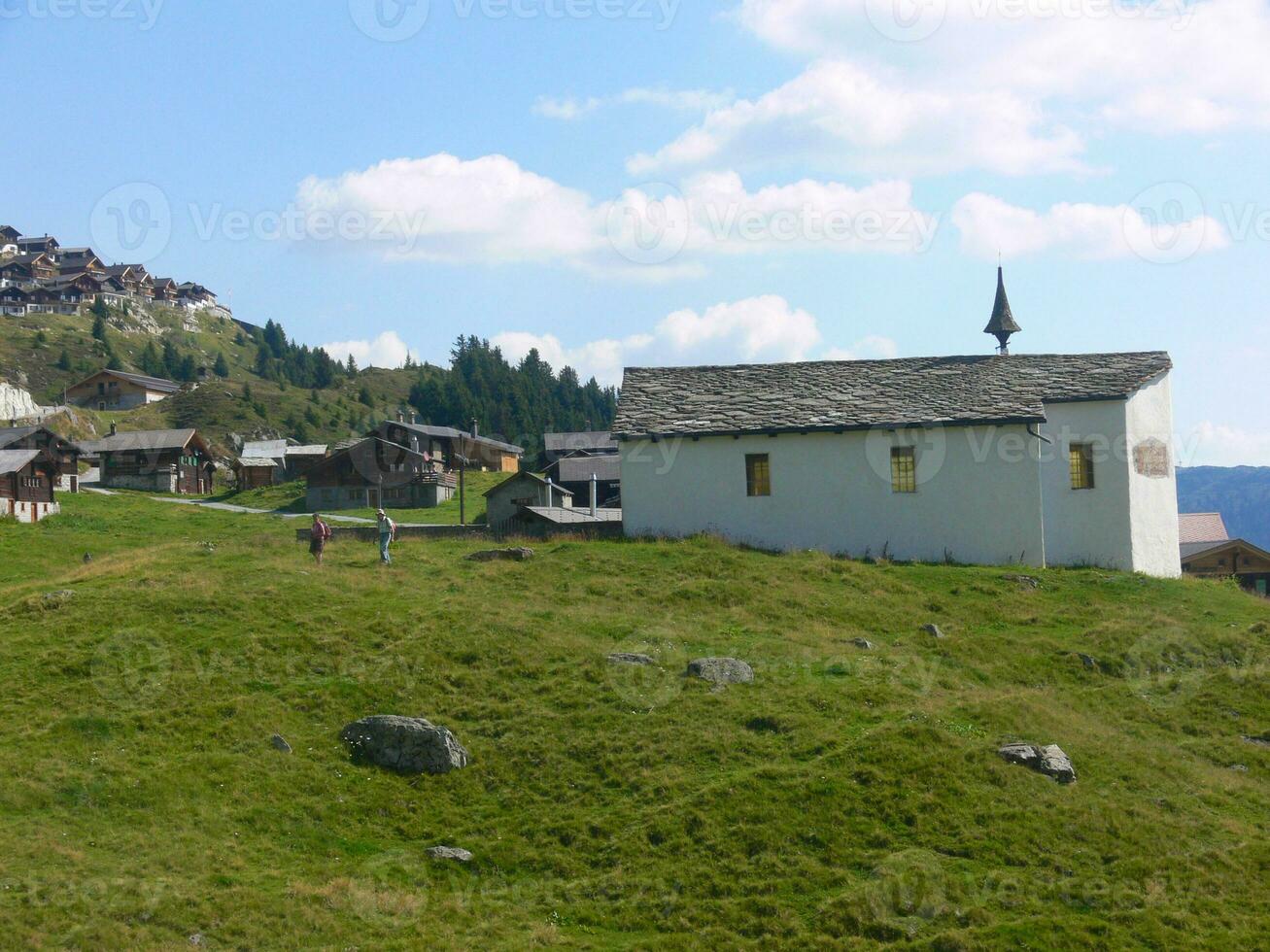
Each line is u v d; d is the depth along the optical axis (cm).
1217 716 2986
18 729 2484
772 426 4303
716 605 3491
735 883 2080
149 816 2198
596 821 2270
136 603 3216
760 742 2517
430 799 2372
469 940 1909
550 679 2831
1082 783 2448
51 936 1789
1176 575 4572
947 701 2775
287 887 2020
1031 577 3969
